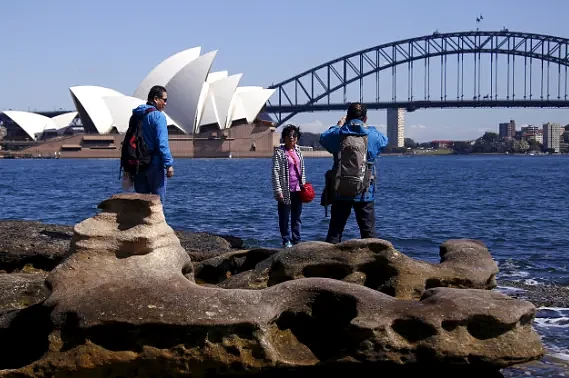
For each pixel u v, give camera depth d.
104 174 53.72
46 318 4.83
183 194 28.47
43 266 8.12
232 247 9.24
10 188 33.53
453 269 6.10
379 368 4.84
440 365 4.69
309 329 5.00
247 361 4.65
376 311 4.77
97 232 5.20
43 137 126.50
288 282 5.09
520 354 4.70
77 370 4.57
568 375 5.30
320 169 72.06
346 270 5.99
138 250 5.14
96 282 4.93
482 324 4.73
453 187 35.56
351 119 7.27
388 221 17.39
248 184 37.88
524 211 20.69
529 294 8.20
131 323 4.57
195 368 4.64
